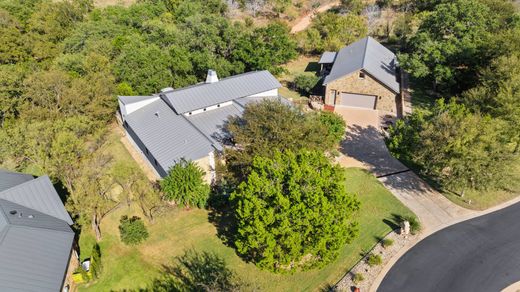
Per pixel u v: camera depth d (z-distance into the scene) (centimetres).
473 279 2697
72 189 3566
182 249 3109
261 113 3328
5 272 2320
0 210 2698
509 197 3509
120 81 5319
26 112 4397
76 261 2956
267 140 3212
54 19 7294
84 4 8706
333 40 6912
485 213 3322
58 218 2942
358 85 5169
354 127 4847
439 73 4988
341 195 2561
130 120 4369
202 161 3647
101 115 4762
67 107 4556
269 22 8762
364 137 4628
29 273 2386
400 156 3922
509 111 3616
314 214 2420
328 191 2639
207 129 4078
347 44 7175
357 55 5634
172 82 5416
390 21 8100
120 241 3209
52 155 3669
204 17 6438
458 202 3466
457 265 2811
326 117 4259
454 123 3269
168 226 3353
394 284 2680
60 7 7819
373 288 2656
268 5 9462
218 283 2709
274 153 3058
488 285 2650
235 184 3488
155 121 4212
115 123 5125
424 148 3350
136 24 7288
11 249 2450
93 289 2806
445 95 5316
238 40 6122
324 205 2439
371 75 5028
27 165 4091
